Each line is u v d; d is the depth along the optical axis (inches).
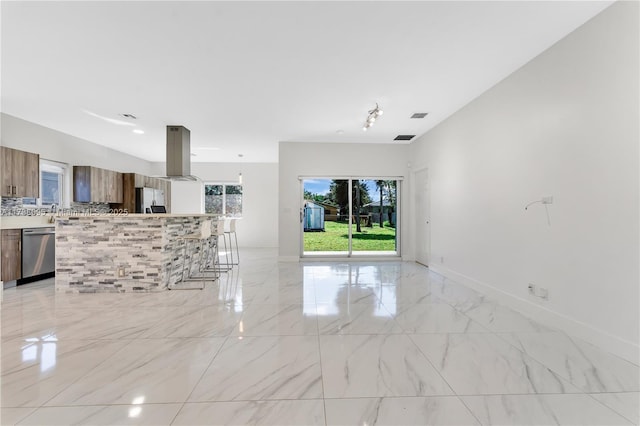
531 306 127.7
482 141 162.7
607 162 96.7
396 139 262.7
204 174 378.3
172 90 157.6
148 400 71.3
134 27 104.8
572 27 106.0
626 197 91.4
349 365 87.5
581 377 80.9
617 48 93.2
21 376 81.6
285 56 124.6
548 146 119.3
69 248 169.8
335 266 248.8
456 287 177.9
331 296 159.5
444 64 131.6
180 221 194.4
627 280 91.0
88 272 169.8
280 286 181.3
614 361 89.5
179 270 192.7
